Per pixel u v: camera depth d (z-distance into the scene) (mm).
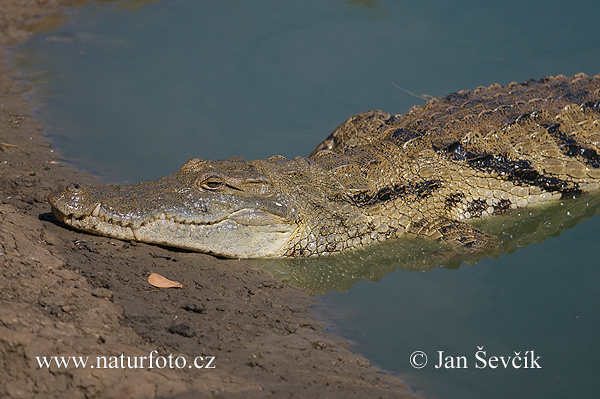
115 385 8102
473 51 24859
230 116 20812
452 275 14102
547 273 13922
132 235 13508
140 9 30141
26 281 10391
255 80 23031
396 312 12734
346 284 13969
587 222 16375
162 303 11281
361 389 9734
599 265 14062
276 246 14664
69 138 19547
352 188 15555
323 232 15078
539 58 24156
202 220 13781
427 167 16547
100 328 9656
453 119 17891
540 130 17734
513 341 11633
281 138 19625
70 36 27359
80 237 13297
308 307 12797
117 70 24062
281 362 10109
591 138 18203
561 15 27688
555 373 10797
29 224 12844
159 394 8102
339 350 11164
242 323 11336
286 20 28156
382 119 18531
